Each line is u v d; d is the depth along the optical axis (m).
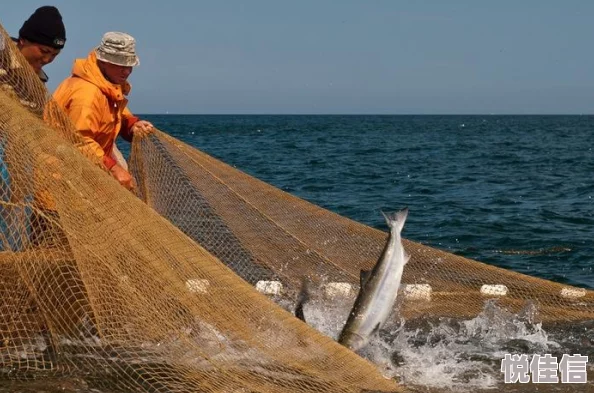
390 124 159.00
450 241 14.50
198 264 5.88
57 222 5.77
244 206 8.23
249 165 34.31
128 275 5.64
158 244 5.82
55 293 5.89
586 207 19.83
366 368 5.96
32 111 6.32
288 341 5.82
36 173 5.73
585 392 6.16
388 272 6.55
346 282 8.16
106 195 5.82
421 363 6.77
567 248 13.39
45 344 6.12
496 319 7.88
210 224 8.16
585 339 7.51
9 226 5.86
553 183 27.08
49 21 6.89
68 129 6.42
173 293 5.68
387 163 36.75
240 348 5.70
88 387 5.70
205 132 91.75
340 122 181.75
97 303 5.64
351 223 8.26
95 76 6.92
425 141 67.31
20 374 5.89
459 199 21.73
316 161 37.44
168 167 8.09
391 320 7.80
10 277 6.02
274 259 8.20
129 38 7.00
